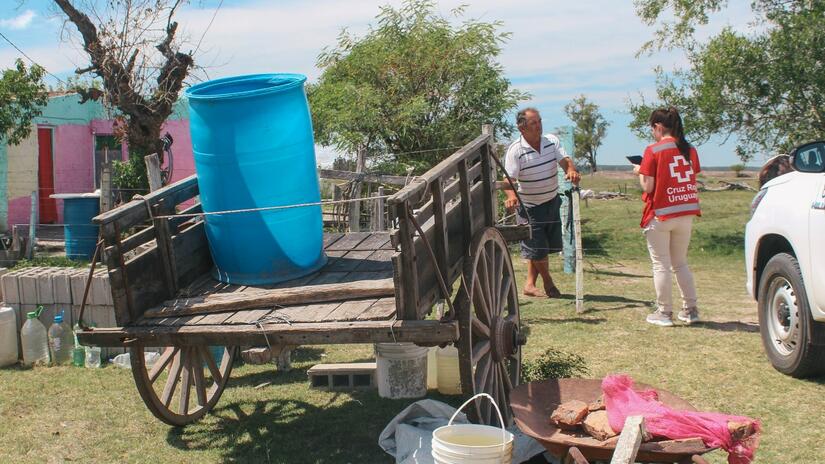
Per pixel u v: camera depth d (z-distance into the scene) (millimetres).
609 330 7492
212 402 5645
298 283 4715
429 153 14766
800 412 5145
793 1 14242
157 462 4723
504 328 4922
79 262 12195
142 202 4570
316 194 4926
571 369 5766
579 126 40188
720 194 24359
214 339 4133
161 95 14727
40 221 18750
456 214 4746
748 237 6625
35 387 6223
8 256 13164
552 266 12094
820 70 13773
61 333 6938
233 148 4594
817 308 5457
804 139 13977
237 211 4418
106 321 7020
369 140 14805
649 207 7484
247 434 5145
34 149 18266
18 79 15430
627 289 9938
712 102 14367
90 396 6000
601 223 17359
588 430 3574
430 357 6109
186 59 14875
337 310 4160
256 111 4598
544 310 8531
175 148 20703
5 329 6852
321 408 5613
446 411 4625
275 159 4633
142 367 4805
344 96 14297
